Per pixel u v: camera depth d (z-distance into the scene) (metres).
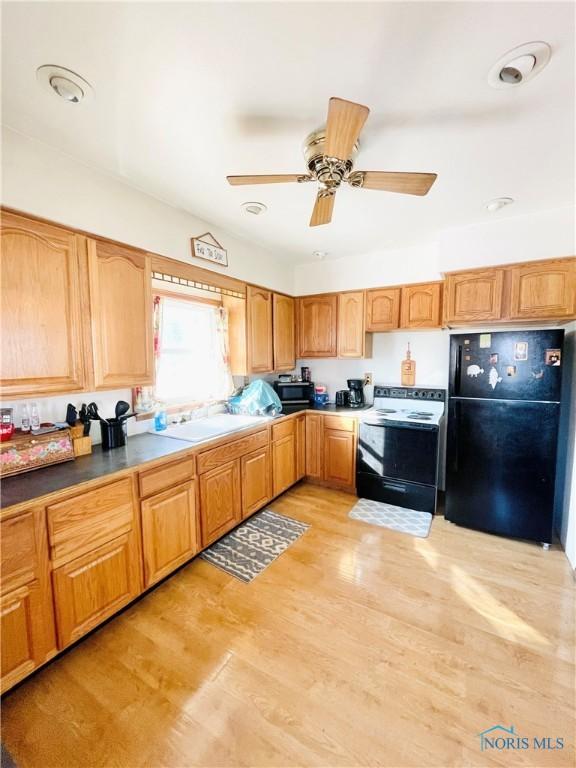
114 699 1.39
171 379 2.88
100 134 1.50
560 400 2.36
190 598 1.96
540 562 2.30
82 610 1.60
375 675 1.49
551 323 2.70
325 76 1.18
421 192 1.52
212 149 1.61
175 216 2.26
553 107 1.33
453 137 1.53
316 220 1.90
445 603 1.92
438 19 0.98
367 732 1.27
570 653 1.59
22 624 1.38
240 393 3.39
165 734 1.26
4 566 1.32
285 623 1.78
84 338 1.77
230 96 1.27
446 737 1.25
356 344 3.47
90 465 1.80
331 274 3.58
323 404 3.81
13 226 1.48
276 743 1.23
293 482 3.44
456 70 1.15
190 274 2.41
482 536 2.62
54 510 1.46
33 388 1.57
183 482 2.13
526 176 1.87
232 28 1.00
